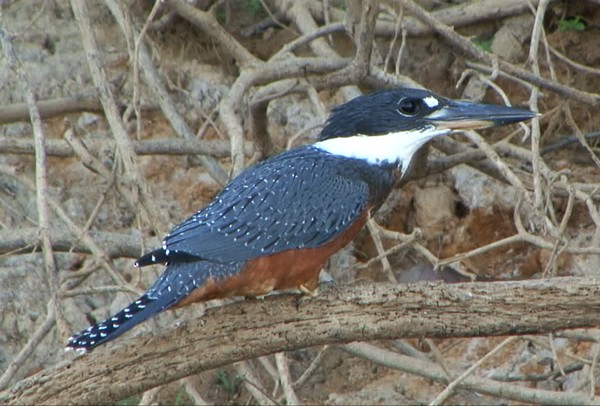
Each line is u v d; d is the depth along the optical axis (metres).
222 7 14.19
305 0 13.52
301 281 7.94
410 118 8.66
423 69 13.52
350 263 13.09
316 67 10.97
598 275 7.88
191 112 13.63
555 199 12.76
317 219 8.09
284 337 7.83
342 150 8.67
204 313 7.82
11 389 7.74
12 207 13.37
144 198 8.95
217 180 11.76
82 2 9.73
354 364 12.93
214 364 7.85
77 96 12.13
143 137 13.56
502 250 12.92
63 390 7.72
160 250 7.70
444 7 13.71
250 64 12.01
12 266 13.15
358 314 7.79
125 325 7.25
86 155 9.95
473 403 12.41
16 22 14.25
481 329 7.70
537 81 10.80
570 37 13.47
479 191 12.97
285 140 13.31
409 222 13.21
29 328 12.99
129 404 12.29
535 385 12.11
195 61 13.84
